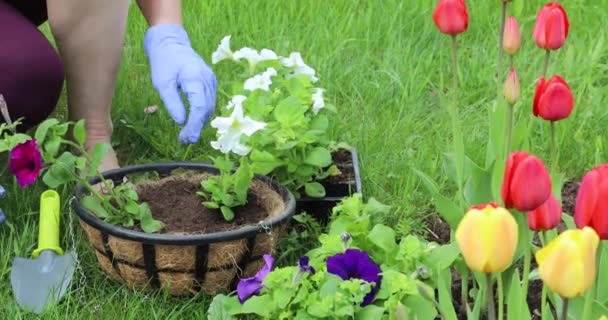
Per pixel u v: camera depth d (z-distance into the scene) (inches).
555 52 141.4
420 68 135.9
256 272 86.0
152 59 103.1
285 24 145.9
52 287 84.4
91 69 103.5
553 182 75.5
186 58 100.7
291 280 76.1
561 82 64.8
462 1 74.0
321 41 141.3
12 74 94.3
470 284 88.0
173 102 97.8
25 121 99.2
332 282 75.5
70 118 107.5
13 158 84.5
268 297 77.2
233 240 82.0
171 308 84.7
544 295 65.5
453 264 83.4
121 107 121.6
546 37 73.1
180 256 82.0
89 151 106.7
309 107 100.0
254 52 105.4
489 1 154.9
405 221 93.0
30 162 84.7
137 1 109.0
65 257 87.5
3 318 82.7
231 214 87.7
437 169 108.7
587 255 48.5
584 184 53.7
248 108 96.2
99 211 85.4
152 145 115.0
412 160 110.3
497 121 82.0
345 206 87.0
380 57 142.5
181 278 83.9
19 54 94.7
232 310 78.4
